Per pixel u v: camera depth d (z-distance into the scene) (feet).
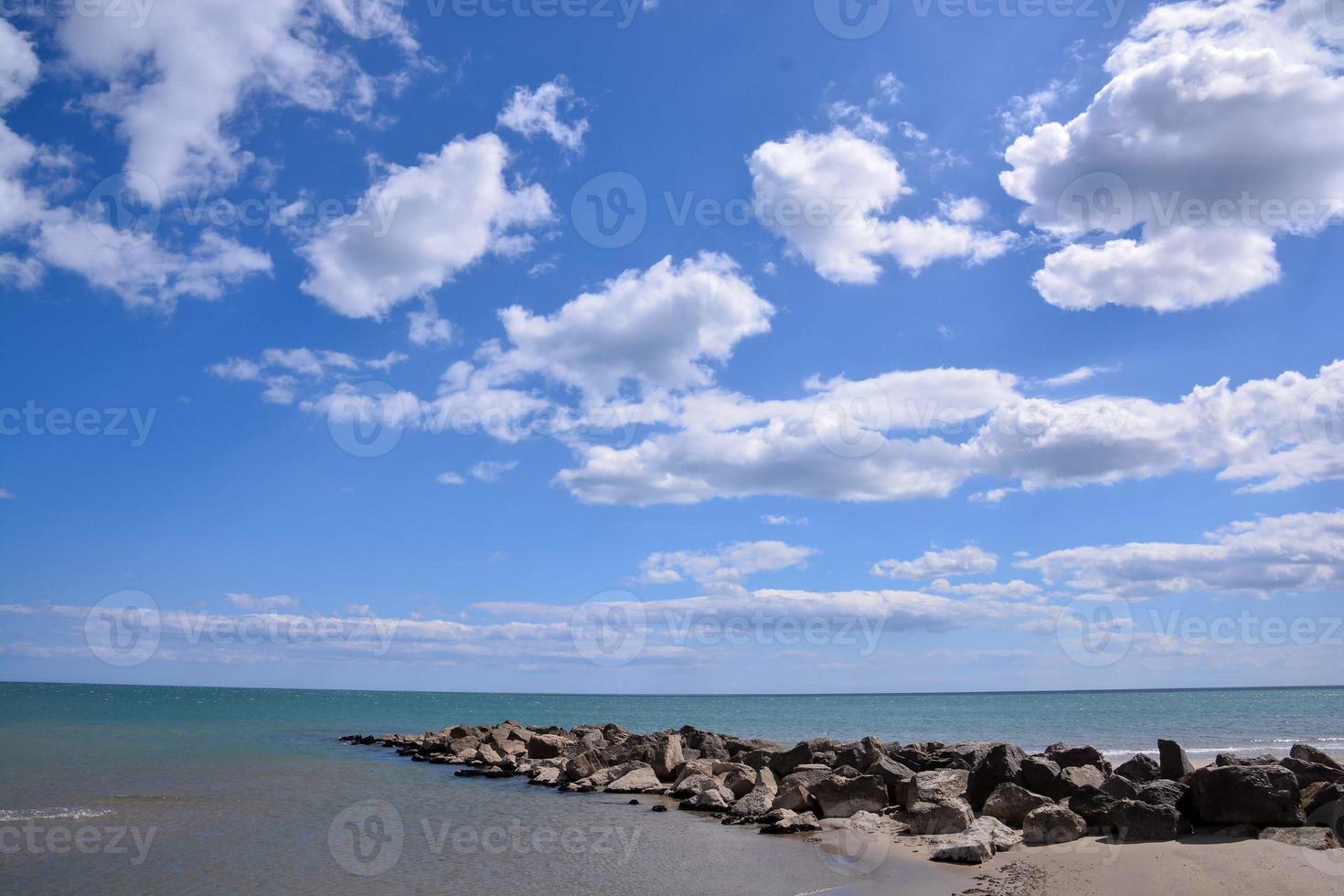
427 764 121.08
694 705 520.01
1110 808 57.98
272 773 105.91
